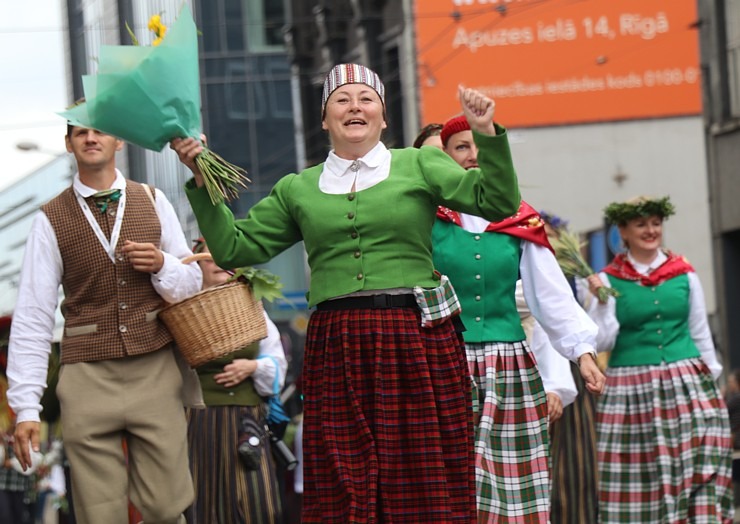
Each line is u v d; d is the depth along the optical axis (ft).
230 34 159.02
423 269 19.45
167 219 25.75
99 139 24.75
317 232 19.47
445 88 118.52
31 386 24.64
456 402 19.34
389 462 18.97
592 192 115.75
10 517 41.22
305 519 19.47
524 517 23.34
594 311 34.17
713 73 92.43
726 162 91.04
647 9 116.26
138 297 24.88
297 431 41.32
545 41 117.19
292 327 145.18
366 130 19.60
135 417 24.64
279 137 159.02
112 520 24.54
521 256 24.54
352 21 133.49
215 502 29.68
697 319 34.88
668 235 115.14
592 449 32.19
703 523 33.71
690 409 34.14
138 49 19.45
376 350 19.04
